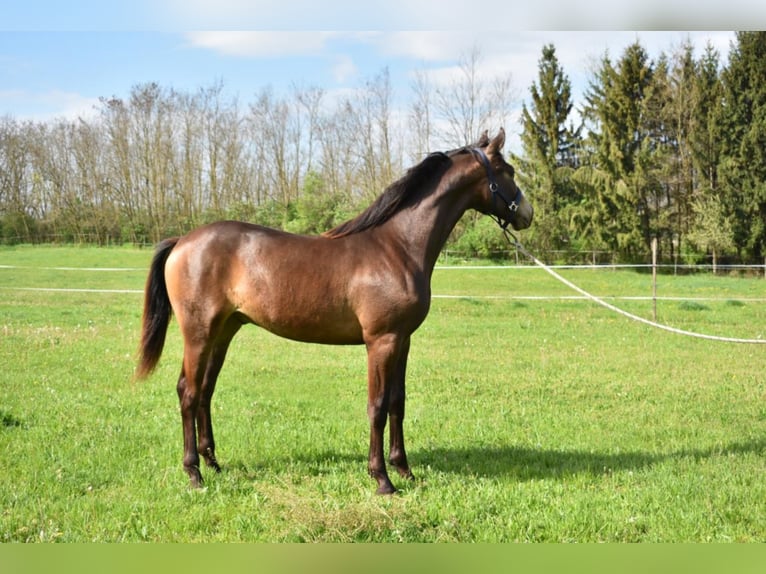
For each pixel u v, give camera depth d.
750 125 34.56
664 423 7.14
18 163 51.94
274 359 10.32
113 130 49.44
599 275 29.22
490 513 4.79
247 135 48.72
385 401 5.11
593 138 38.22
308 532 4.39
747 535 4.48
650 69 38.03
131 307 16.52
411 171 5.31
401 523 4.50
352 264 5.11
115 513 4.66
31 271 27.95
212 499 4.97
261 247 5.16
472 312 16.25
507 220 5.70
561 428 6.91
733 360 10.59
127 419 6.97
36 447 5.97
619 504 4.90
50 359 9.88
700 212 34.66
